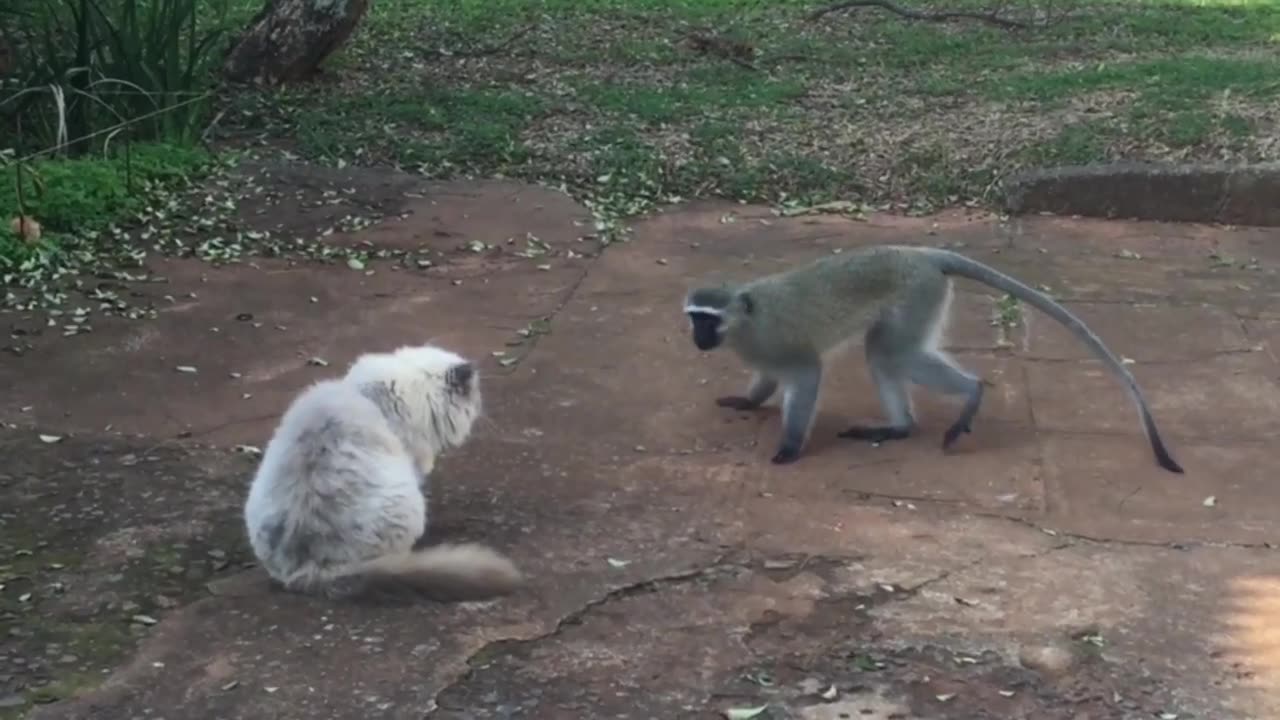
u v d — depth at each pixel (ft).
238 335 15.97
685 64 25.80
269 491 12.21
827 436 14.38
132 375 15.16
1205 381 15.15
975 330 16.14
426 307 16.62
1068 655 11.79
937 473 13.78
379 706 11.35
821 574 12.53
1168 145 20.10
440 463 13.83
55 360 15.40
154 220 18.48
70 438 14.12
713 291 13.79
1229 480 13.65
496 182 20.02
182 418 14.48
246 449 14.01
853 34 28.27
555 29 28.40
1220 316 16.43
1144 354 15.66
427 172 20.33
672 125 21.84
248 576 12.44
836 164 20.53
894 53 26.32
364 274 17.39
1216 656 11.80
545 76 24.91
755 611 12.17
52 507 13.20
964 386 14.06
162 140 20.42
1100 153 20.07
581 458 13.97
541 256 17.90
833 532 13.01
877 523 13.12
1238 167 19.26
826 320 13.89
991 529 13.05
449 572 12.12
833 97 23.25
